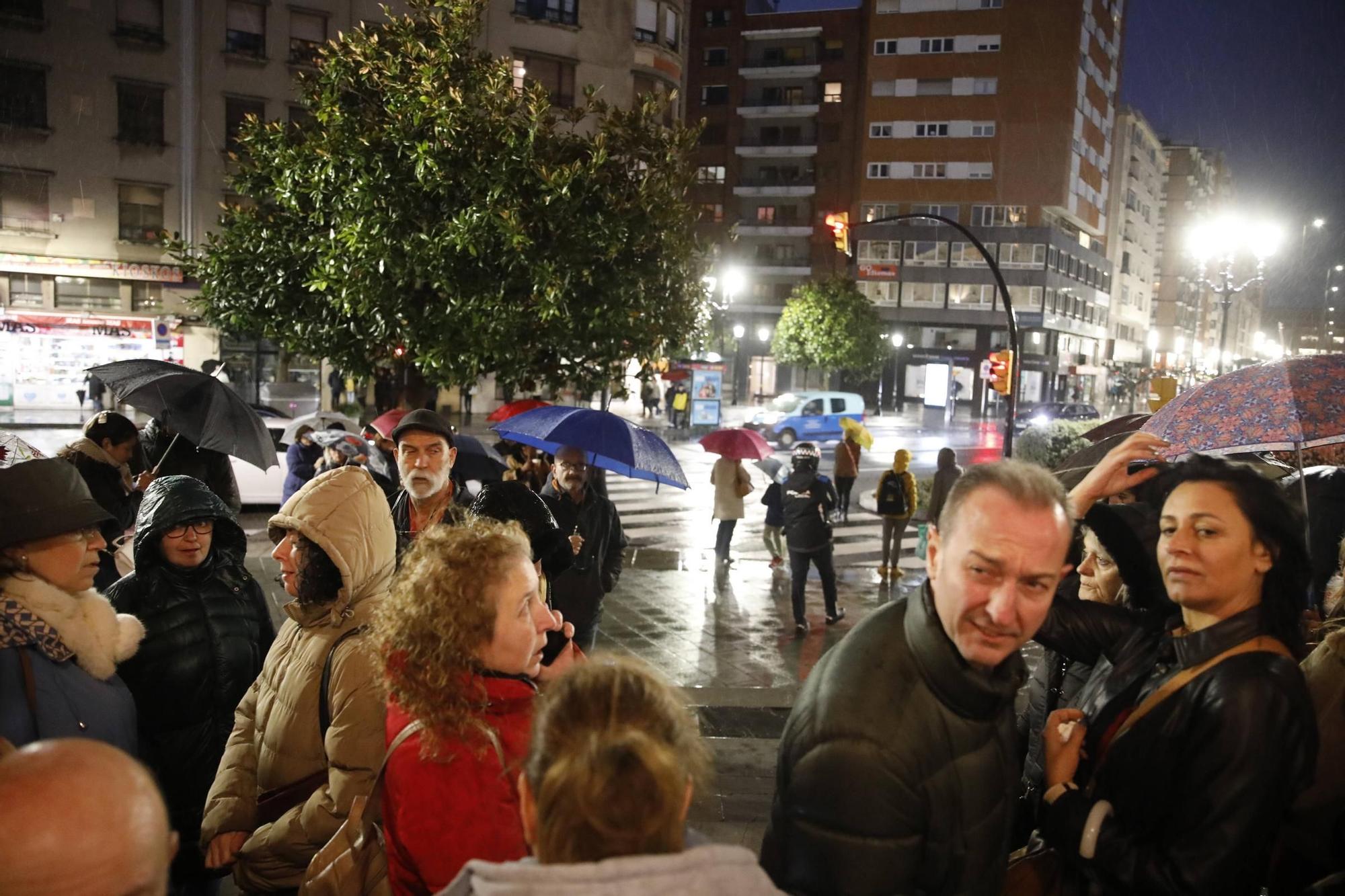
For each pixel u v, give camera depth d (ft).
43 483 7.61
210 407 16.11
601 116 33.60
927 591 5.46
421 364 31.01
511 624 6.20
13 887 3.01
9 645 7.19
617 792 3.45
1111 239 224.53
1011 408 50.52
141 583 9.77
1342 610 7.84
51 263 89.15
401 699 6.09
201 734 9.89
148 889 3.27
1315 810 7.06
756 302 185.47
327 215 31.60
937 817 5.16
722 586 32.89
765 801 15.26
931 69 174.60
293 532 7.90
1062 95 169.07
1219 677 5.62
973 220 174.29
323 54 32.58
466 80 31.50
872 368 150.00
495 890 3.47
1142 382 229.45
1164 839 5.58
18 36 85.40
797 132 186.70
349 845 6.62
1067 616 7.22
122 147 90.48
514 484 11.88
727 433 36.22
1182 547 5.96
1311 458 12.69
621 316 32.30
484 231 29.45
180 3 90.63
